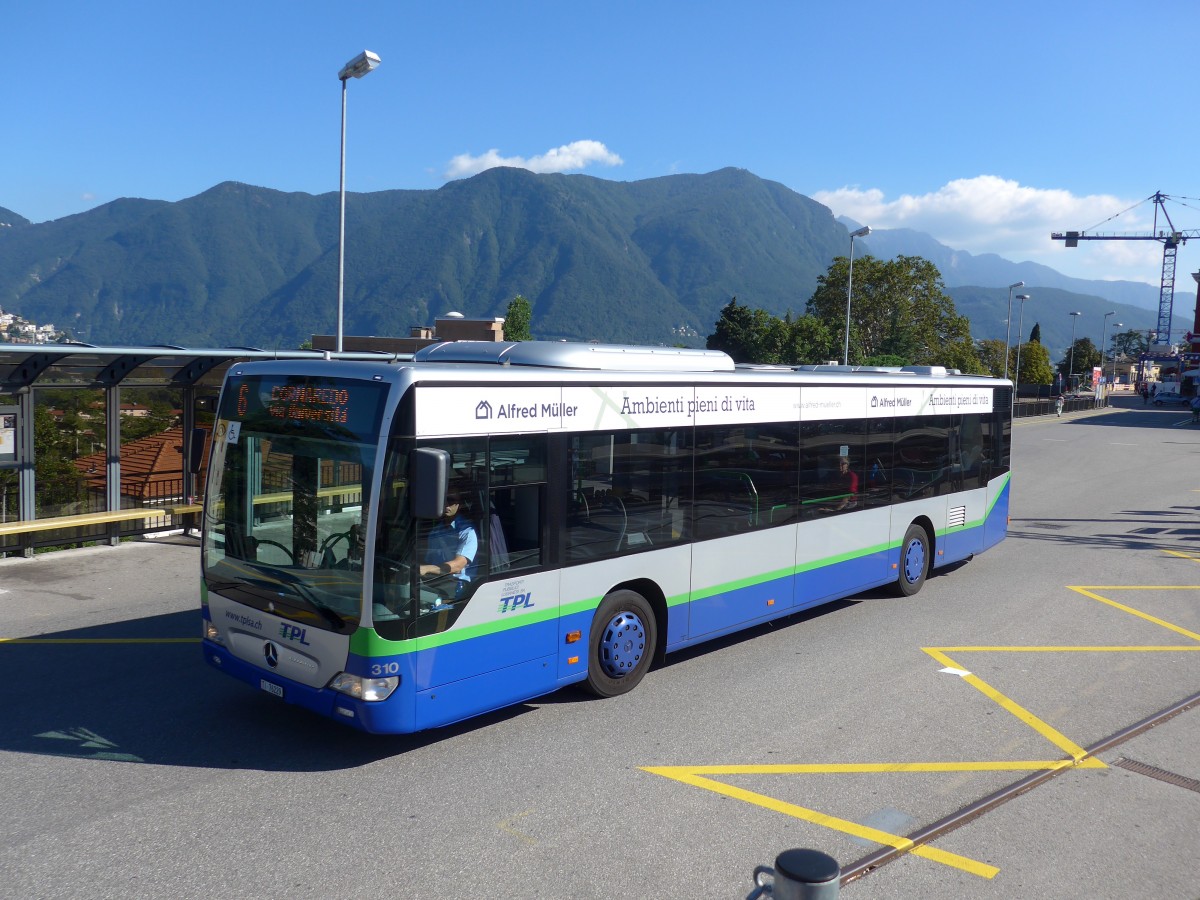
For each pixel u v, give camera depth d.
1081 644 10.23
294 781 6.31
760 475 9.38
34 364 12.99
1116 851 5.59
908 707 8.06
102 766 6.52
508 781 6.37
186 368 14.93
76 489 14.14
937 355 77.25
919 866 5.34
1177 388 88.88
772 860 5.34
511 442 6.95
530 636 7.17
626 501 7.95
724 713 7.81
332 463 6.43
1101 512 21.02
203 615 7.46
